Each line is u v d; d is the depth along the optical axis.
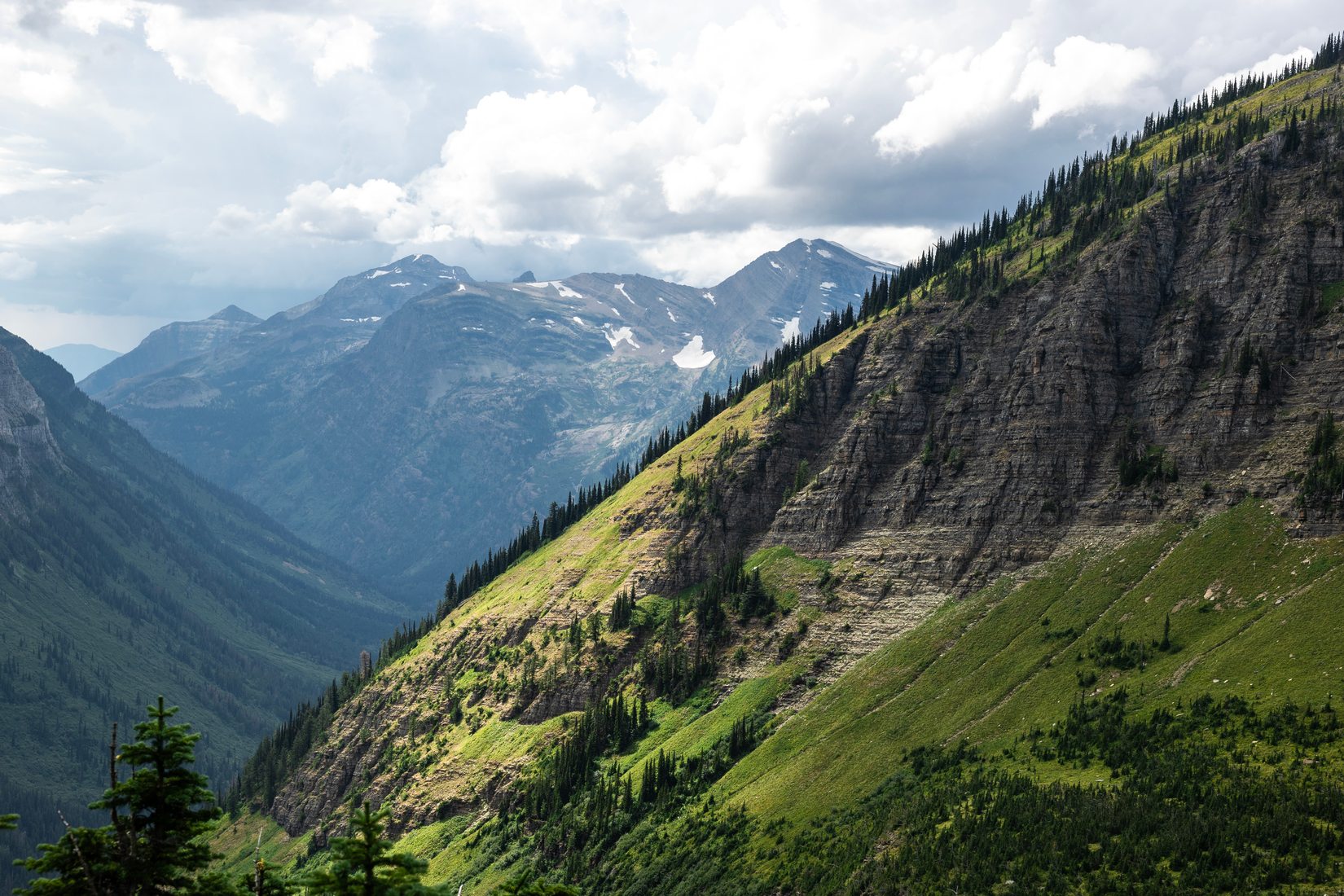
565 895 57.91
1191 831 151.75
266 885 57.78
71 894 54.50
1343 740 161.00
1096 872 152.12
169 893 56.81
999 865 160.88
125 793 56.66
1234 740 172.38
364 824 55.62
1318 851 141.25
